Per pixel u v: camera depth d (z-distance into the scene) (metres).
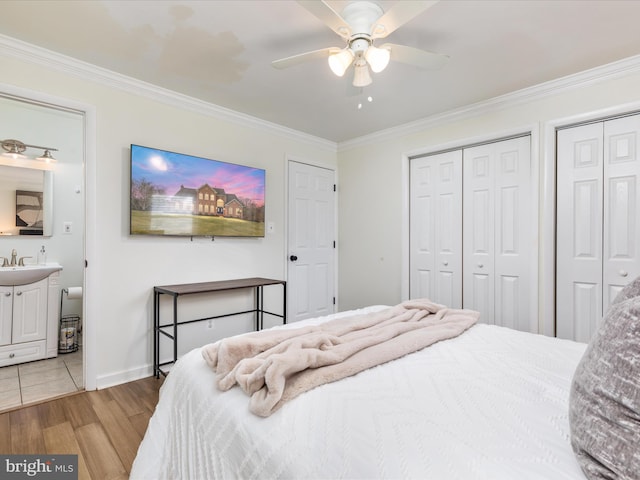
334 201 4.10
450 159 3.19
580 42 2.00
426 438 0.78
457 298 3.13
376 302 3.73
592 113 2.37
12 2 1.64
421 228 3.41
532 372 1.17
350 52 1.66
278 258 3.50
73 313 3.47
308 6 1.39
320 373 1.08
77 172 3.49
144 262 2.58
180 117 2.76
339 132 3.68
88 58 2.18
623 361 0.64
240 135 3.17
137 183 2.48
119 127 2.45
